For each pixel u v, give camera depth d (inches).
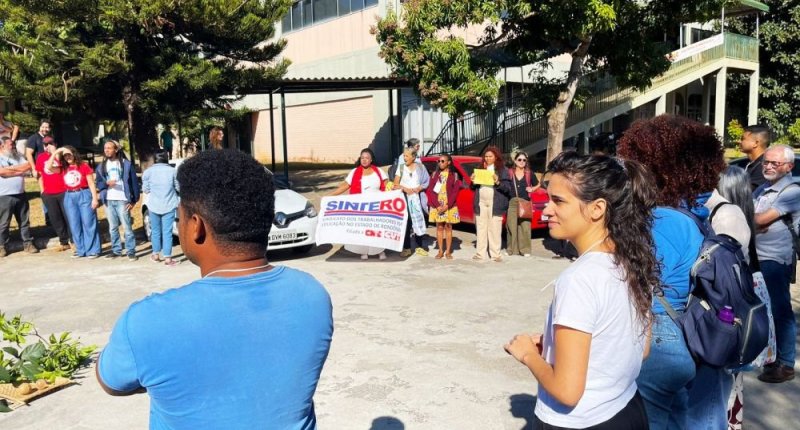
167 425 60.7
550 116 531.8
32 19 468.4
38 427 163.6
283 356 62.9
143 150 544.4
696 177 101.7
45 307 275.6
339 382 187.9
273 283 65.4
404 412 167.9
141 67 511.8
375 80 670.5
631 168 82.6
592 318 74.7
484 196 358.9
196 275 334.3
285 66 572.4
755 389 177.2
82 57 479.8
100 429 162.4
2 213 388.5
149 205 360.5
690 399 109.1
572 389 73.9
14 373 183.3
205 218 64.1
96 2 457.7
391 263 360.2
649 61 545.3
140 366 58.2
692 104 1178.0
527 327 238.1
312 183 697.0
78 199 380.8
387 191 366.0
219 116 582.9
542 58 576.7
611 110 805.9
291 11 1032.2
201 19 483.8
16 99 507.8
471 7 447.5
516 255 380.2
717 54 929.5
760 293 129.2
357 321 247.3
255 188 65.6
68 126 1048.8
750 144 197.8
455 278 319.9
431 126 866.1
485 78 489.4
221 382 60.0
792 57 1035.9
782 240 170.4
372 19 863.1
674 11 525.3
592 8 431.5
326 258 377.4
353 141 970.7
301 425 65.8
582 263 78.4
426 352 212.4
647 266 80.0
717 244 99.3
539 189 420.5
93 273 341.7
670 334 95.7
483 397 177.2
